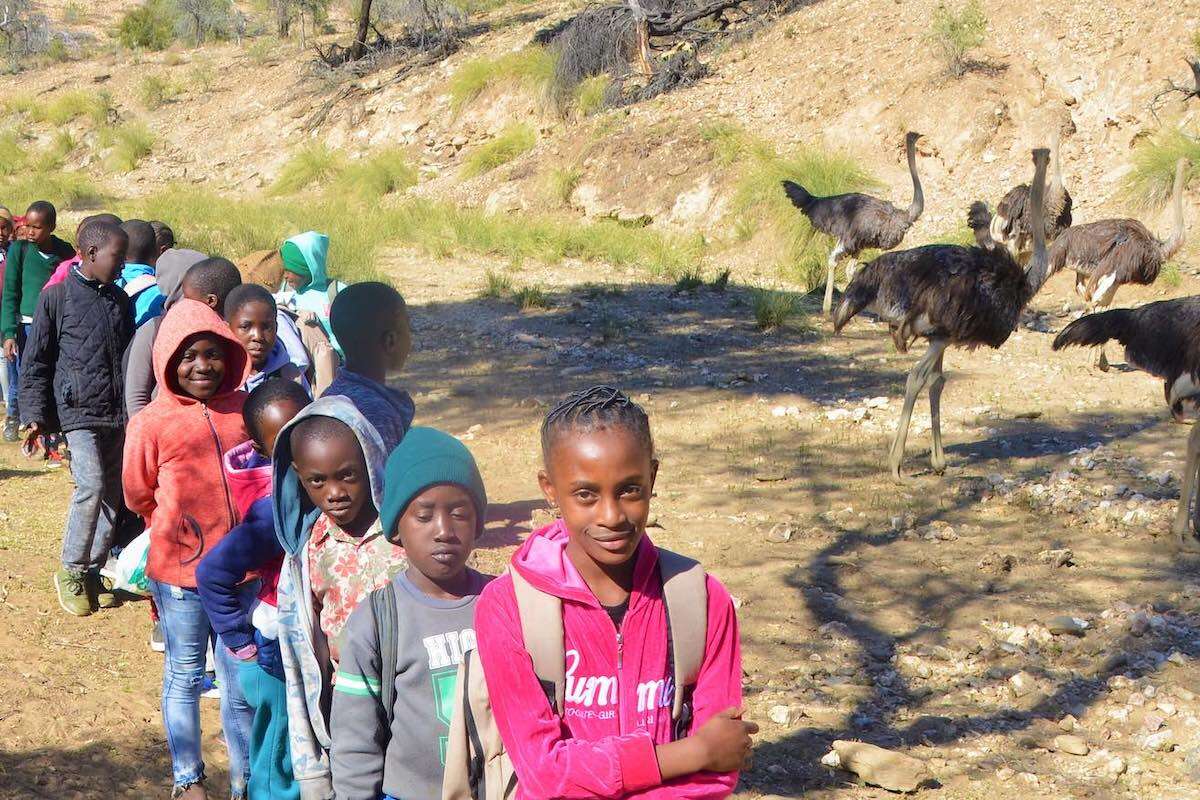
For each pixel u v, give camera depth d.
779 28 23.98
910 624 6.54
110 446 6.45
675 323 14.66
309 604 3.31
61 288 6.32
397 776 2.95
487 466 9.39
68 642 6.21
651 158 21.09
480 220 20.91
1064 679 5.87
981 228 8.73
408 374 12.34
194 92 34.78
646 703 2.39
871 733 5.38
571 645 2.37
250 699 3.83
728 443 10.01
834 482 8.97
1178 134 16.89
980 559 7.33
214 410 4.45
